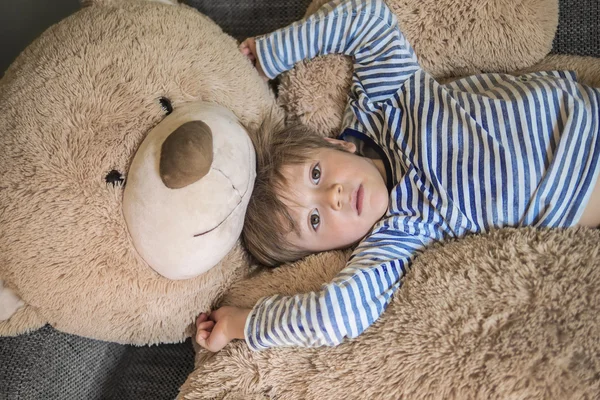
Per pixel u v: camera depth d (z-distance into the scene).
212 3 1.04
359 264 0.84
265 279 0.89
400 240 0.88
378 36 0.94
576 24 0.96
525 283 0.73
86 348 0.93
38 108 0.71
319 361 0.78
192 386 0.83
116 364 1.01
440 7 0.91
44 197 0.70
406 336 0.75
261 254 0.93
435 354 0.73
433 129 0.88
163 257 0.71
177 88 0.76
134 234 0.71
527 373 0.68
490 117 0.86
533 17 0.89
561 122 0.83
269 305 0.82
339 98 0.99
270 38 0.95
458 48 0.94
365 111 0.96
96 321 0.80
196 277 0.80
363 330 0.79
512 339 0.70
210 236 0.71
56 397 0.86
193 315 0.86
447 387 0.71
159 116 0.74
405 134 0.92
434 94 0.90
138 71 0.75
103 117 0.71
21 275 0.74
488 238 0.81
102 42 0.75
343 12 0.93
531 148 0.83
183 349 1.04
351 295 0.78
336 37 0.95
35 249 0.72
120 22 0.78
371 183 0.90
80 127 0.71
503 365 0.69
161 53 0.77
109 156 0.71
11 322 0.81
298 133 0.94
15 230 0.71
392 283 0.82
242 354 0.82
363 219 0.90
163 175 0.67
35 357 0.84
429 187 0.88
